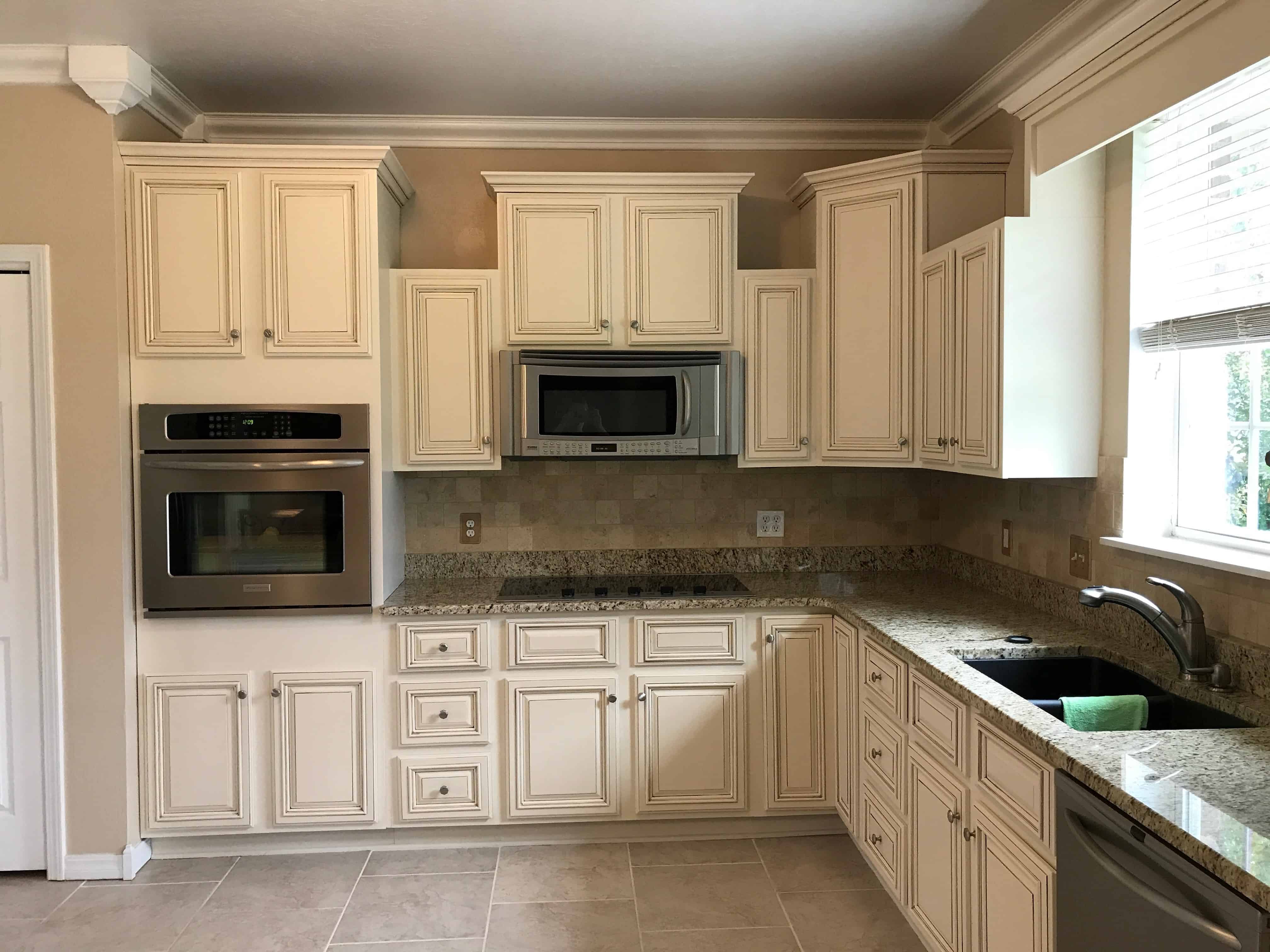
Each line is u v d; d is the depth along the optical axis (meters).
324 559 2.96
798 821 3.17
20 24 2.54
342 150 2.87
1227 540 2.16
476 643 2.98
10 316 2.79
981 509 3.31
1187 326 2.17
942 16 2.54
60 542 2.82
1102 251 2.50
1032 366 2.48
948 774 2.13
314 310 2.92
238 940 2.52
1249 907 1.16
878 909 2.67
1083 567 2.61
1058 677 2.33
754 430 3.24
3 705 2.84
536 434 3.08
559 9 2.49
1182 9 1.96
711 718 3.06
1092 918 1.50
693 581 3.41
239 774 2.94
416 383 3.14
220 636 2.93
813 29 2.62
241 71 2.91
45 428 2.79
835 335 3.18
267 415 2.91
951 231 2.97
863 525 3.62
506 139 3.46
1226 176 2.10
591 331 3.17
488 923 2.60
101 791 2.85
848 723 2.93
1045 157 2.48
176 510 2.91
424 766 3.00
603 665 3.03
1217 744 1.63
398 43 2.70
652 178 3.13
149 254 2.87
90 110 2.77
